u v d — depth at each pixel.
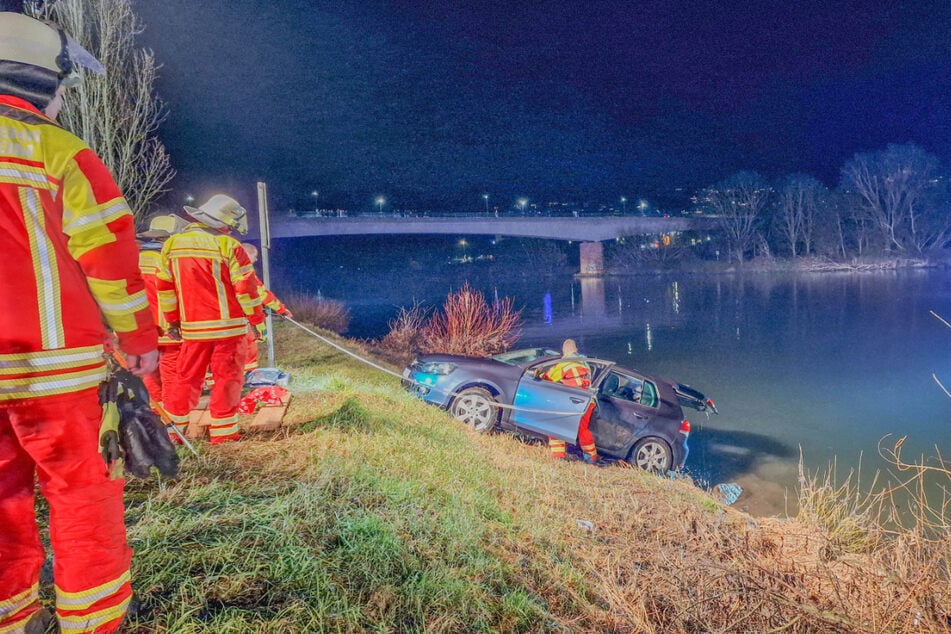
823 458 11.17
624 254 103.62
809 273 84.06
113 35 12.55
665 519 4.95
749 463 10.79
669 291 65.38
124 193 12.97
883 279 68.44
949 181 87.94
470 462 5.39
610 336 32.41
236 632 2.12
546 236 94.88
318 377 8.42
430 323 17.92
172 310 4.24
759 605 2.79
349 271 147.62
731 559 3.37
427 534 3.36
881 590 2.76
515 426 8.11
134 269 1.79
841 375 20.64
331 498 3.48
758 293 58.19
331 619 2.32
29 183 1.60
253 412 5.48
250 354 7.35
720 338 30.92
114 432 1.70
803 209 95.06
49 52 1.73
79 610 1.73
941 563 2.86
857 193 91.62
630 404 8.78
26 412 1.60
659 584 3.27
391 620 2.44
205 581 2.37
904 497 8.69
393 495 3.76
